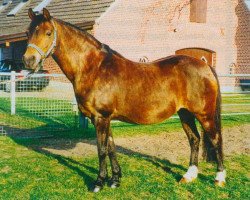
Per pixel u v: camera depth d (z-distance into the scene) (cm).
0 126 1120
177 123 1223
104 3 1959
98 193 612
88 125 1145
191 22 2194
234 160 816
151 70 626
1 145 907
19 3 2694
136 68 621
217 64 2306
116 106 607
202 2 2214
